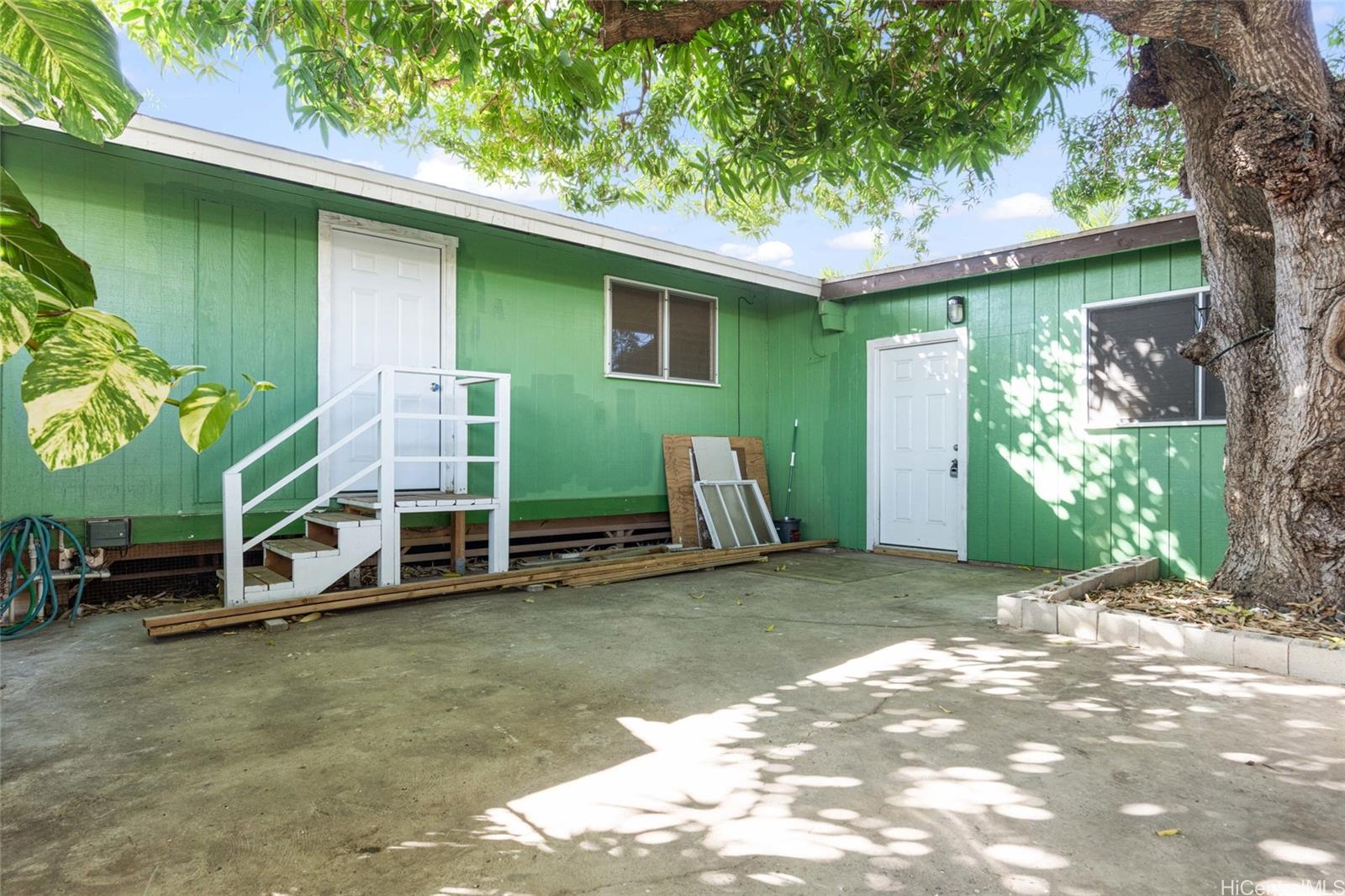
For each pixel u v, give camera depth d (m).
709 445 8.28
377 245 6.03
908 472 7.74
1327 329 3.78
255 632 4.28
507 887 1.75
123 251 4.91
